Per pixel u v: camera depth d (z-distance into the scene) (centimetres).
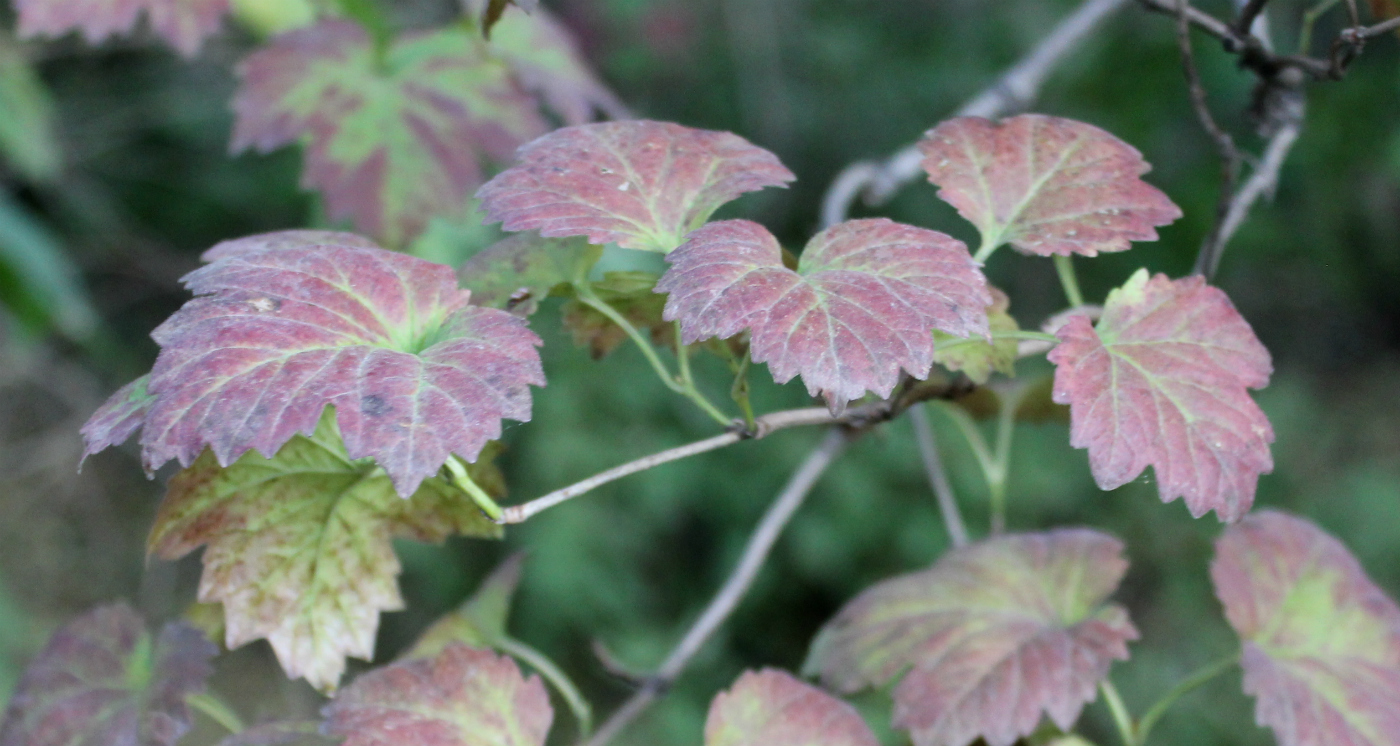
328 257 83
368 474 87
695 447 85
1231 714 279
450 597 288
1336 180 299
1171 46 268
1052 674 89
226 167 312
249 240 87
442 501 87
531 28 107
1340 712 90
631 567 303
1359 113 280
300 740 86
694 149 86
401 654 92
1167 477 82
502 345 81
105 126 288
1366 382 352
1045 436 301
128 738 87
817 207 330
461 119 102
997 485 97
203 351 81
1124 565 92
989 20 326
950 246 82
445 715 86
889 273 82
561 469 276
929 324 81
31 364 280
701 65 334
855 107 334
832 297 81
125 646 89
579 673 288
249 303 81
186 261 306
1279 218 313
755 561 98
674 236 84
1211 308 84
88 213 280
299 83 101
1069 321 84
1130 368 83
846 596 296
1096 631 89
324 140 101
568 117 105
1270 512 94
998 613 91
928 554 285
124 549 308
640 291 88
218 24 106
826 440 101
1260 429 83
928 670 90
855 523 290
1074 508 304
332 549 87
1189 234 276
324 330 81
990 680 89
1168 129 280
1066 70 277
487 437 80
